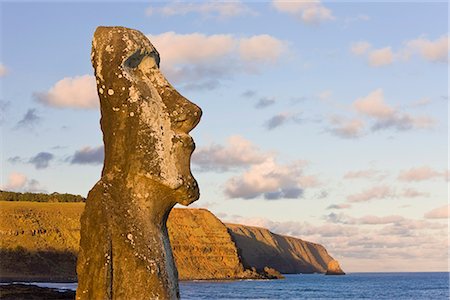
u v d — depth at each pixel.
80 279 11.02
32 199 159.75
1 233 137.00
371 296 111.56
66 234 143.12
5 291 61.59
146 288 10.94
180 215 176.25
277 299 91.94
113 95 11.21
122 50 11.26
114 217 11.04
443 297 107.94
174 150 11.27
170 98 11.44
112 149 11.26
